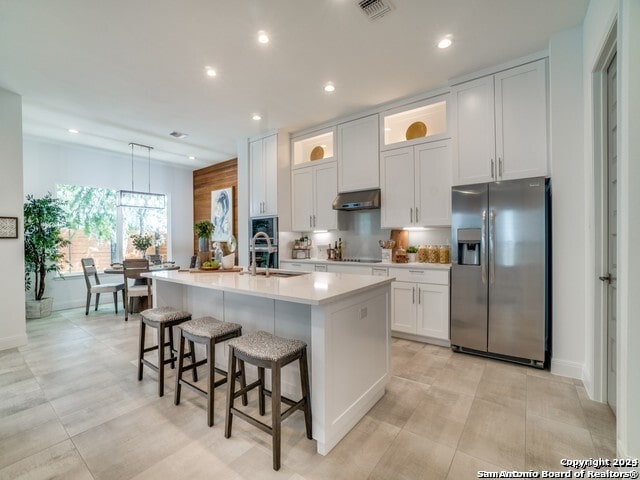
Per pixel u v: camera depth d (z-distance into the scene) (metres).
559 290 2.65
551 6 2.27
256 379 2.49
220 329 2.12
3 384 2.58
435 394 2.39
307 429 1.85
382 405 2.24
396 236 4.25
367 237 4.55
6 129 3.41
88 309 4.96
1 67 2.95
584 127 2.50
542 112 2.84
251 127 4.71
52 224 4.95
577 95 2.54
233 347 1.82
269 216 4.92
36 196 5.16
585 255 2.53
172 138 5.18
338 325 1.86
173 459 1.71
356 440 1.86
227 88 3.44
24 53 2.72
